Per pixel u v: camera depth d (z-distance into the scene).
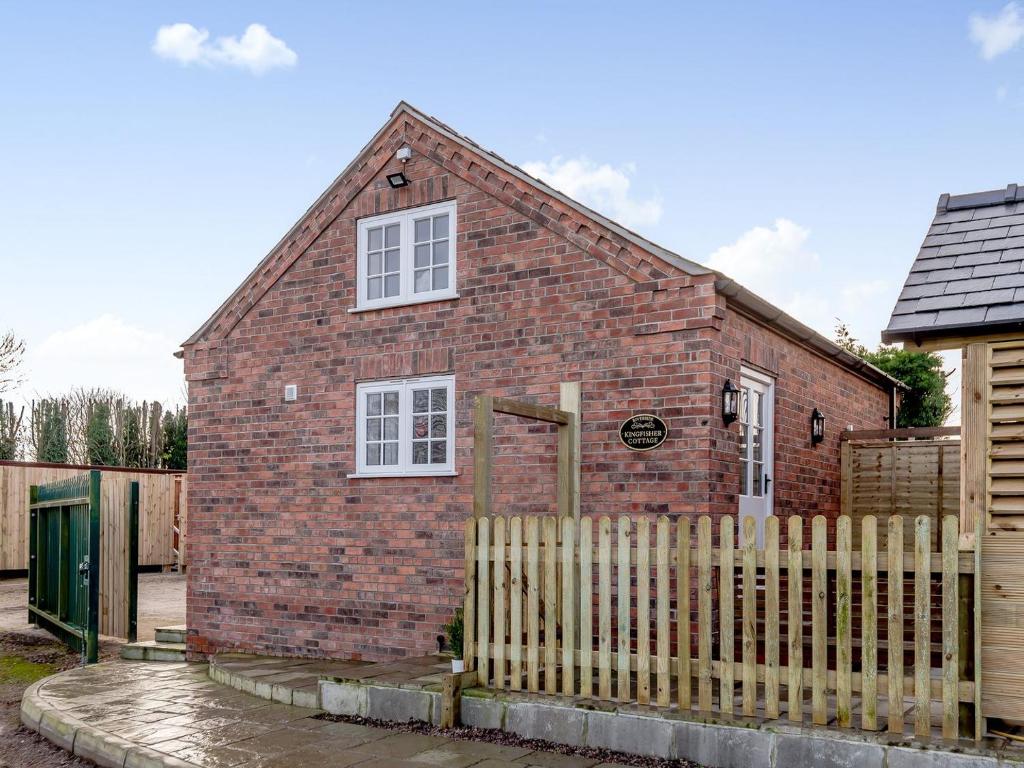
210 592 11.93
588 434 9.20
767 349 10.25
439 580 10.13
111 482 13.58
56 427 36.03
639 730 6.73
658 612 6.84
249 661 10.71
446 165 10.50
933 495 12.40
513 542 7.65
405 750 7.00
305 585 11.14
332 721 8.02
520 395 9.73
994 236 6.59
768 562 6.39
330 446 11.12
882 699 6.96
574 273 9.48
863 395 14.03
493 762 6.63
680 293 8.78
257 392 11.79
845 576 6.09
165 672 10.86
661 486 8.72
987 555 5.64
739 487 9.71
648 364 8.92
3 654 12.79
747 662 6.44
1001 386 5.73
